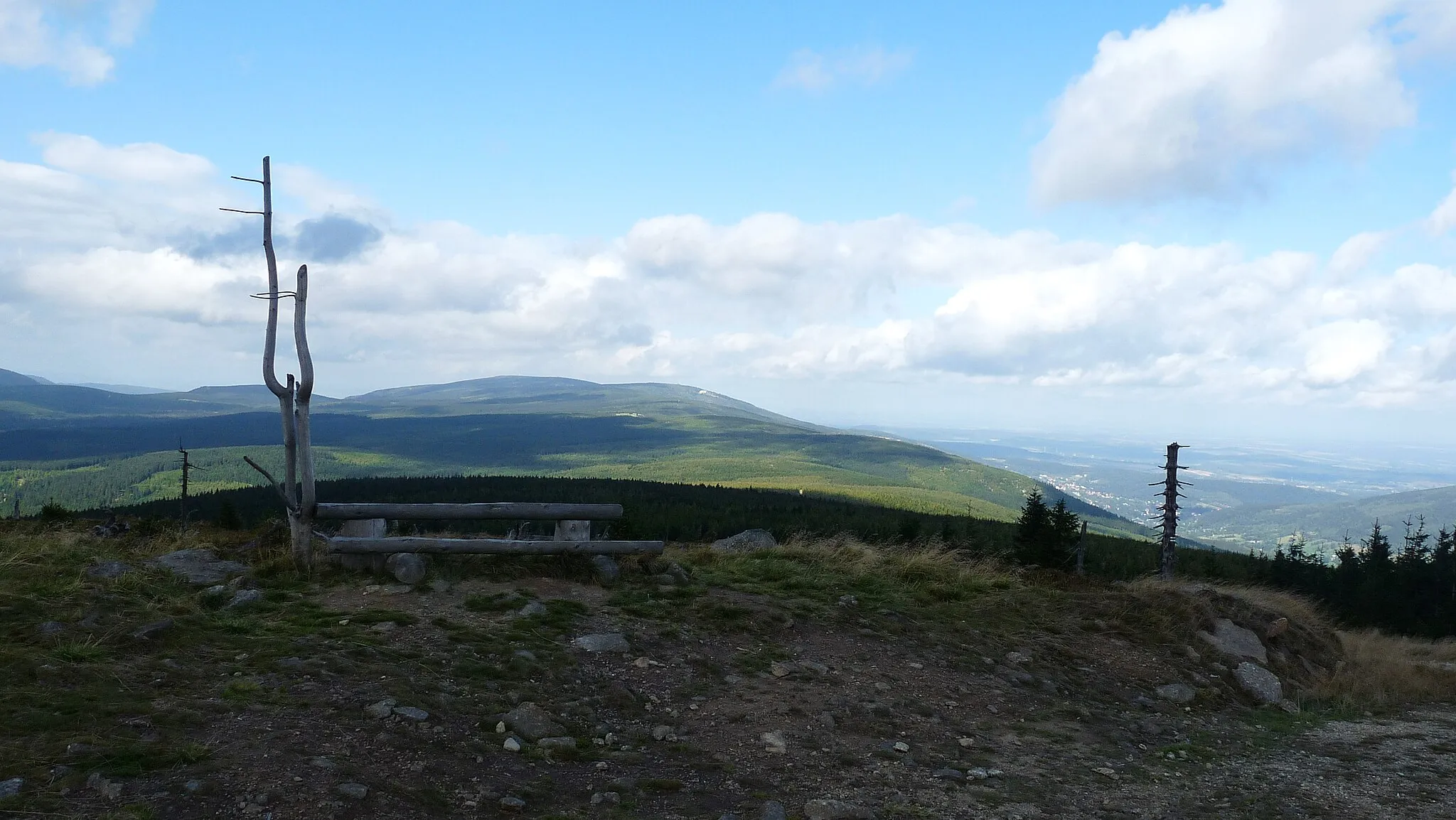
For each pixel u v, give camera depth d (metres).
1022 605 13.91
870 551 16.08
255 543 11.98
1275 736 10.05
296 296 10.97
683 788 6.30
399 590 10.23
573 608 10.38
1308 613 16.94
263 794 4.95
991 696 9.91
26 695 5.89
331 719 6.29
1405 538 59.22
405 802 5.27
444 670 7.86
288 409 10.88
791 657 10.07
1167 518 37.66
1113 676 11.54
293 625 8.59
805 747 7.51
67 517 17.27
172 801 4.79
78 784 4.82
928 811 6.38
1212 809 7.12
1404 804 7.53
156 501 100.88
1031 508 36.81
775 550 15.95
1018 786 7.19
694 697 8.47
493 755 6.37
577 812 5.65
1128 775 7.88
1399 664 15.27
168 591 9.28
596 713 7.67
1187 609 13.77
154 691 6.39
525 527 14.76
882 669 10.20
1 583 8.53
